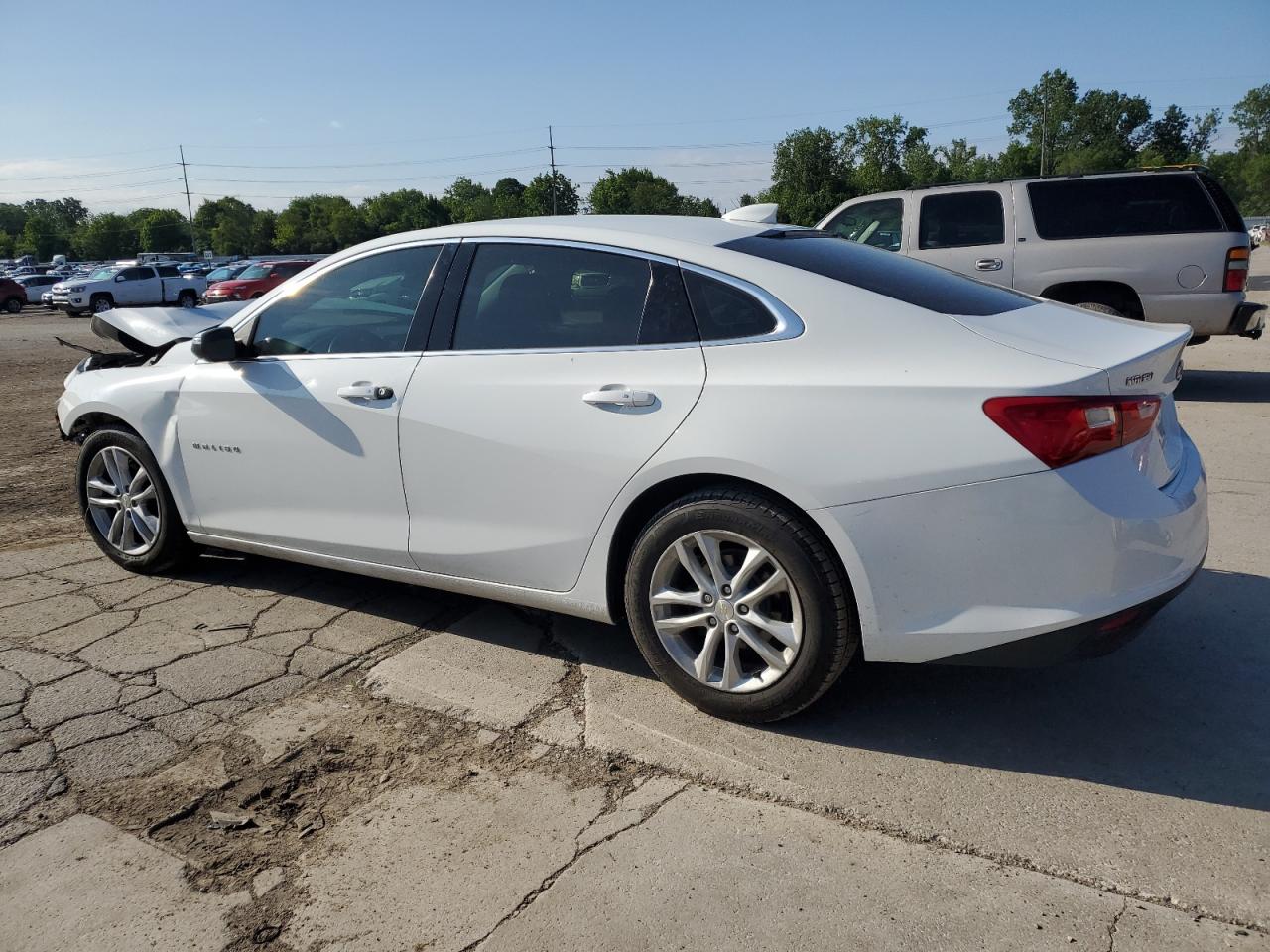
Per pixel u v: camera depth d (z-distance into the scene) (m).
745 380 2.86
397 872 2.40
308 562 3.96
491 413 3.27
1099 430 2.55
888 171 82.56
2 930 2.24
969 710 3.11
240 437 3.94
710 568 2.94
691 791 2.70
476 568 3.44
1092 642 2.62
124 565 4.54
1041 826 2.49
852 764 2.82
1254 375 9.55
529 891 2.32
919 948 2.08
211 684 3.40
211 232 134.38
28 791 2.77
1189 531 2.76
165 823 2.62
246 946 2.17
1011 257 8.43
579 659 3.55
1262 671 3.29
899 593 2.69
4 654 3.68
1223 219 7.97
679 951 2.11
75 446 7.72
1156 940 2.08
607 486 3.07
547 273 3.34
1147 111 101.50
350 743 3.00
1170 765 2.76
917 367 2.71
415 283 3.61
